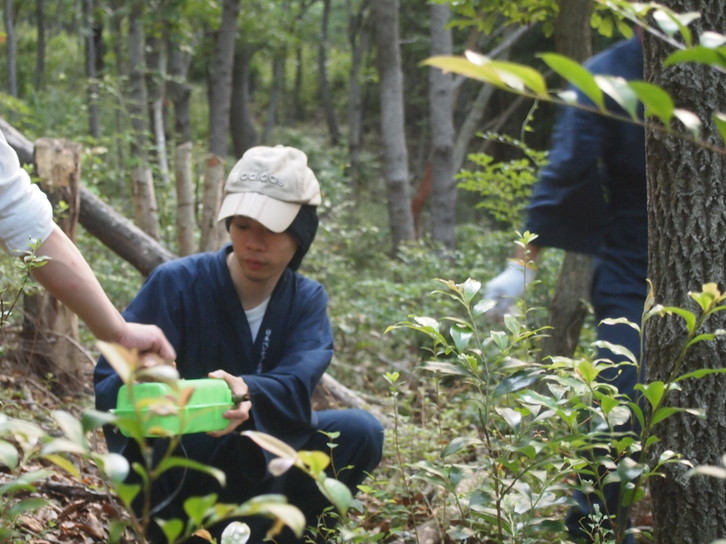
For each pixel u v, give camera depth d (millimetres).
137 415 1369
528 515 2334
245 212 2697
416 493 3600
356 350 6855
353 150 20391
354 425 2936
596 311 3344
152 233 7246
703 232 2363
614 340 3176
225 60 13281
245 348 2852
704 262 2373
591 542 2867
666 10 1404
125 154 11742
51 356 5004
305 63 30672
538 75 1184
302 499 2910
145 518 1408
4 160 2203
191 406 2324
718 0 2254
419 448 3848
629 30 2494
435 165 11234
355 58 20453
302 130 28016
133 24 12344
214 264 2877
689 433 2410
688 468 2406
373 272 10461
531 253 3377
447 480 2359
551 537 2854
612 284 3254
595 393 2143
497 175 6402
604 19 4695
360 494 3629
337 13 31672
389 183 11219
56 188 5043
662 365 2461
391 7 10984
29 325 4996
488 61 1227
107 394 2576
